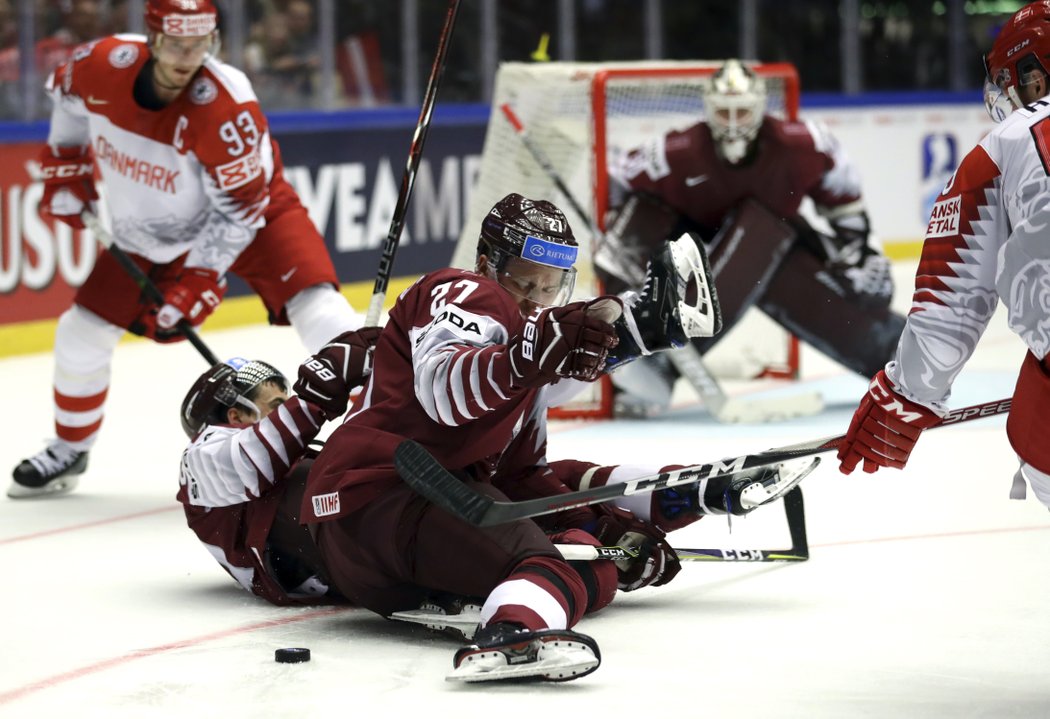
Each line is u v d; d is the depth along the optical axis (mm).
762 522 17000
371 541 11820
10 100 33656
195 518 13648
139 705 10703
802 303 25984
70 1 34250
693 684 10992
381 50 41156
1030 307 9789
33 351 32969
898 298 40969
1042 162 9711
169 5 17203
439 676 11242
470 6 42781
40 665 11867
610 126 32562
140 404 27047
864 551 15500
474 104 43188
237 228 18391
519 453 12867
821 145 25344
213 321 36594
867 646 12039
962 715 10273
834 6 48344
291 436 13000
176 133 18109
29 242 32719
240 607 13641
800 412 25312
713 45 46281
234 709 10523
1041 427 9828
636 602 13594
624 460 21469
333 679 11211
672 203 25562
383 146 40156
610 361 10766
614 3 44719
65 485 19609
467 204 42938
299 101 39625
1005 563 14898
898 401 10734
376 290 15438
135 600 13969
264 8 38688
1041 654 11773
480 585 11477
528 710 10367
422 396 11227
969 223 10188
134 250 19188
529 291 11883
